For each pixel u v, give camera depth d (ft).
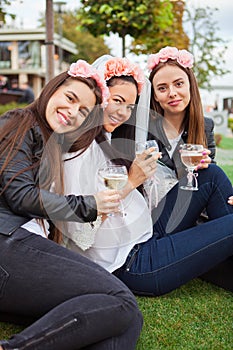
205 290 7.34
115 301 5.08
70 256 5.50
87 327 4.84
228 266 7.29
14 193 5.54
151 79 7.86
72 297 5.26
